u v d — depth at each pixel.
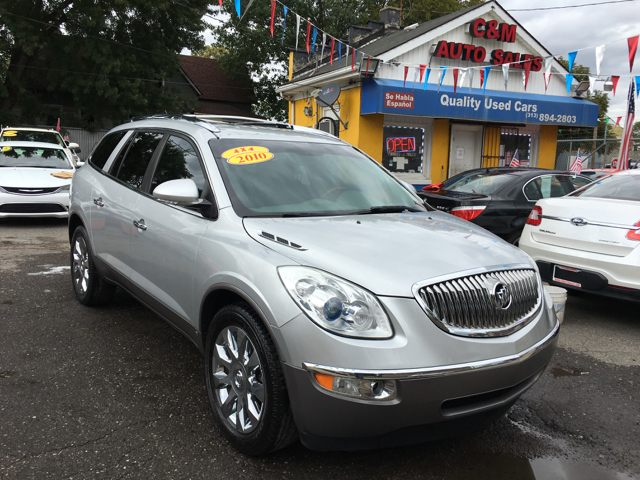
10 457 2.45
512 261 2.65
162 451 2.56
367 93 12.46
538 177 6.97
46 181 9.02
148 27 21.23
